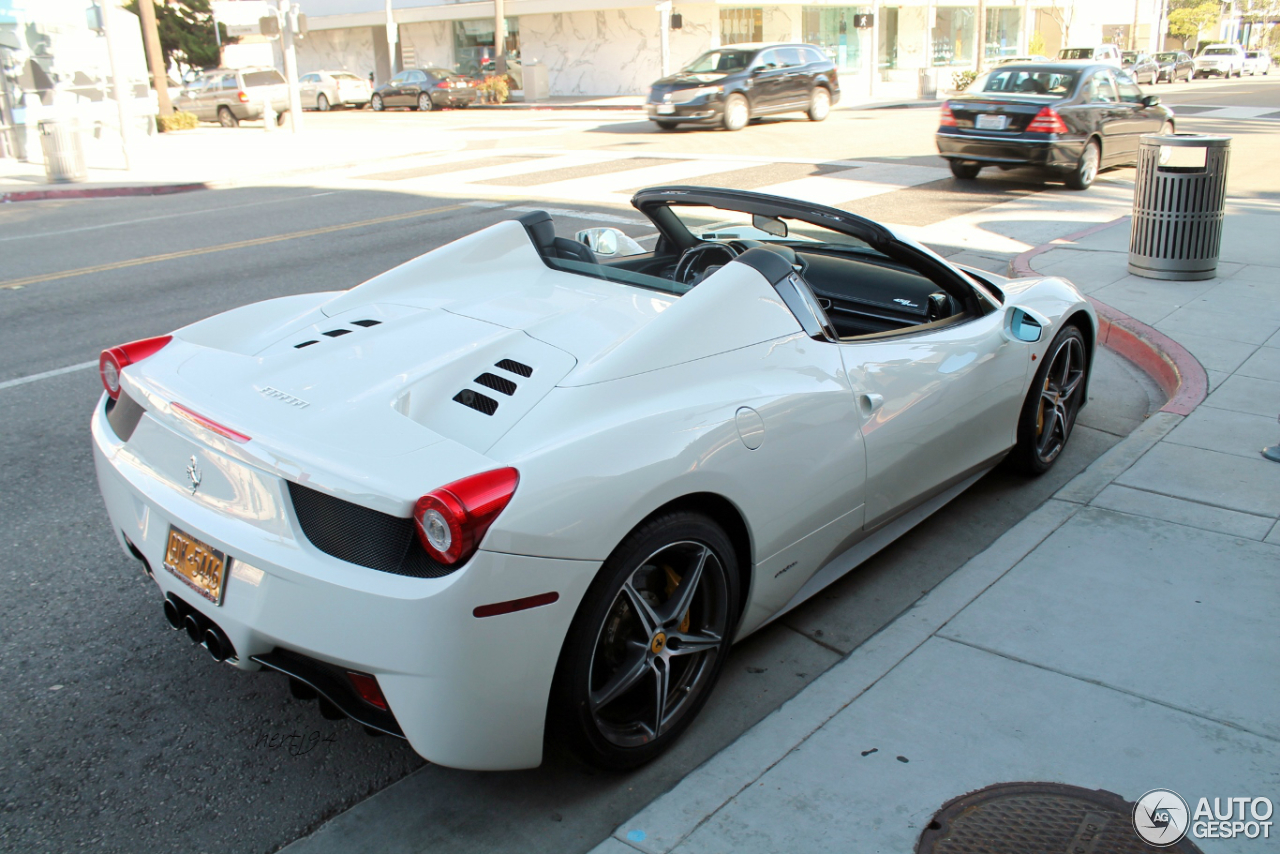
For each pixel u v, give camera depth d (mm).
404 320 3184
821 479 3049
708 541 2688
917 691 2967
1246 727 2770
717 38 36219
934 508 3918
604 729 2578
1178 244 7645
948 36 48594
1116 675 3016
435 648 2178
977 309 3928
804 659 3258
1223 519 3963
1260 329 6379
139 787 2717
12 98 20641
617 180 14680
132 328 7512
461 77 35312
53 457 5055
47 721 2990
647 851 2387
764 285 3076
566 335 2947
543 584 2264
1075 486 4324
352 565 2256
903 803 2518
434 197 13898
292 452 2352
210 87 31609
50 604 3648
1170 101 30828
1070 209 11844
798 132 21547
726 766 2676
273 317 3477
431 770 2787
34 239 11734
